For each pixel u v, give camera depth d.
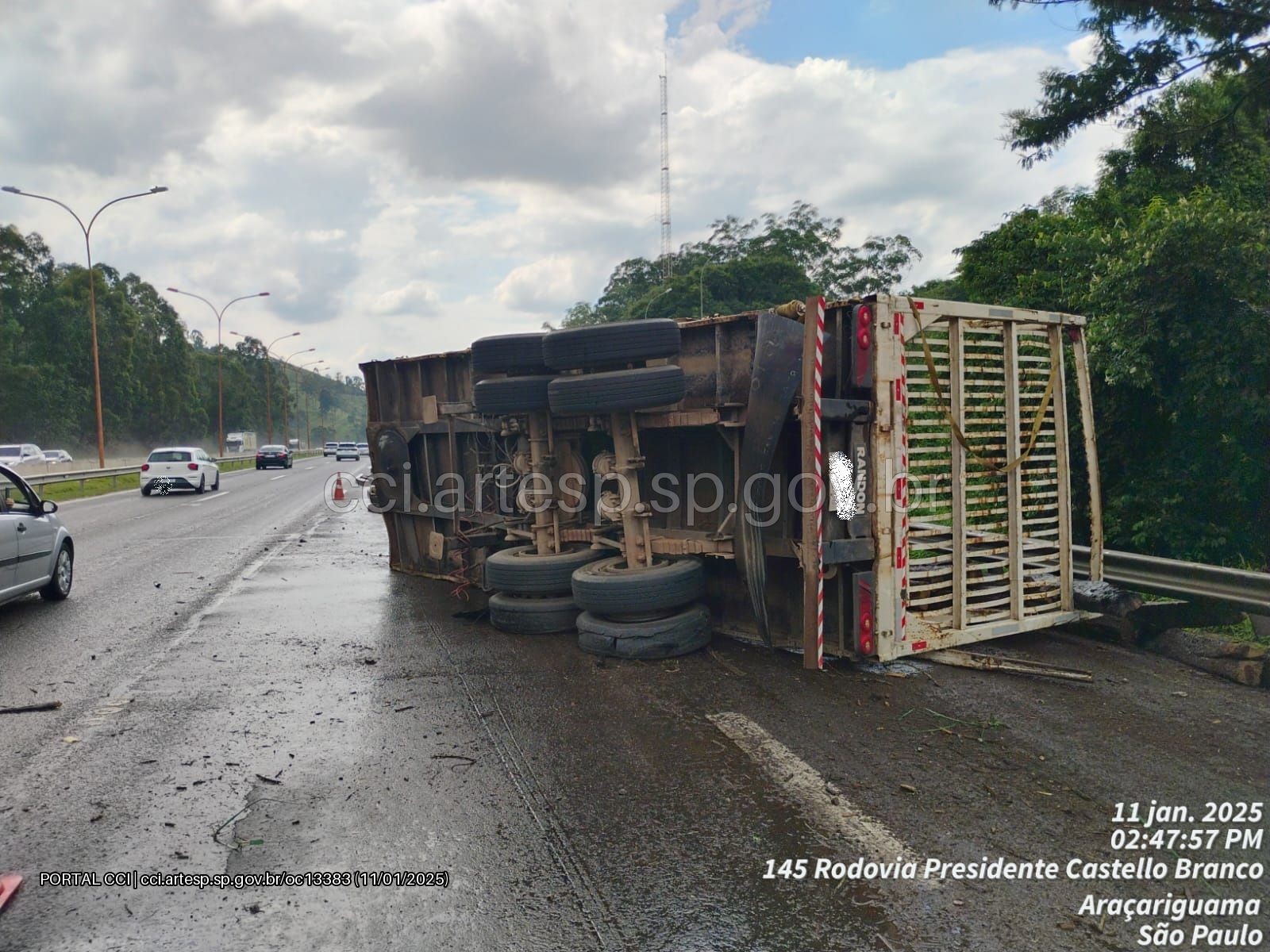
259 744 4.77
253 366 128.62
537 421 7.65
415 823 3.78
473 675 6.12
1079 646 6.77
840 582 6.23
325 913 3.07
